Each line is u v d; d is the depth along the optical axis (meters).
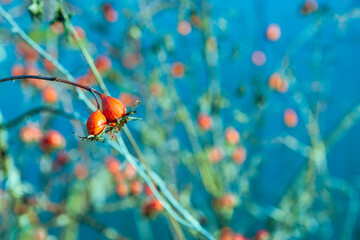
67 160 0.90
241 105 1.03
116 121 0.53
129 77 0.93
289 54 0.90
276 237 0.88
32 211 0.80
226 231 0.81
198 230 0.61
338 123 0.92
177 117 0.90
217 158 0.88
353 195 0.98
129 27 0.89
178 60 0.96
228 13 0.96
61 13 0.60
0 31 0.71
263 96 0.91
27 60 0.78
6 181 0.72
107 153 0.95
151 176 0.61
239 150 0.90
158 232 1.12
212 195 0.87
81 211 0.88
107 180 0.99
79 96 0.60
